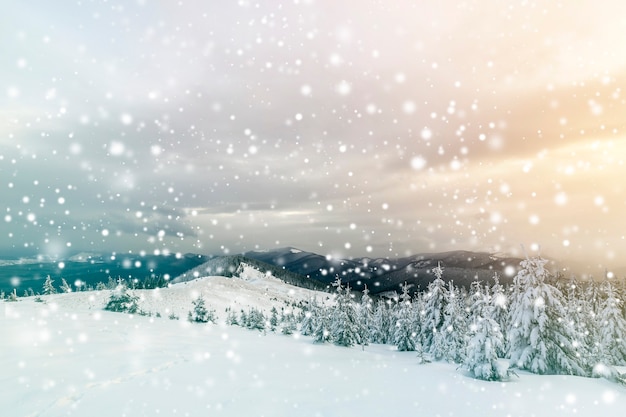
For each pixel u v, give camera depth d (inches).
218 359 621.9
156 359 548.4
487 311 641.0
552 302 704.4
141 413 300.8
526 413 354.3
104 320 1041.5
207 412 317.1
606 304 1164.5
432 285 1284.4
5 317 786.2
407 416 328.8
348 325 1376.7
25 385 343.9
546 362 673.0
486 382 550.6
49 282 2332.7
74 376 390.9
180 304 2578.7
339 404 364.2
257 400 365.4
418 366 777.6
